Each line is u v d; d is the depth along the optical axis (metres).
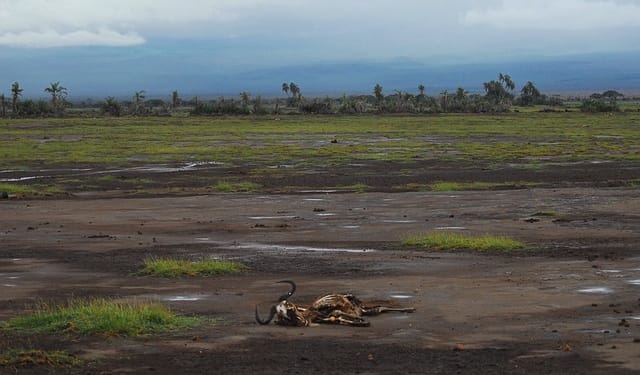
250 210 38.94
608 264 23.78
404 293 20.03
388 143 92.31
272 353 14.65
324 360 14.12
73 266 24.98
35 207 41.22
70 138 105.25
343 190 47.66
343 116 183.38
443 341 15.35
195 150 82.00
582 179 52.62
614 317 17.03
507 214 36.12
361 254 26.47
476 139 99.25
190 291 20.83
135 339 15.85
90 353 14.87
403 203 40.72
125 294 20.58
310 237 30.56
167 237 31.11
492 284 21.03
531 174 56.47
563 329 16.06
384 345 15.09
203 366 13.91
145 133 116.44
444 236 28.91
